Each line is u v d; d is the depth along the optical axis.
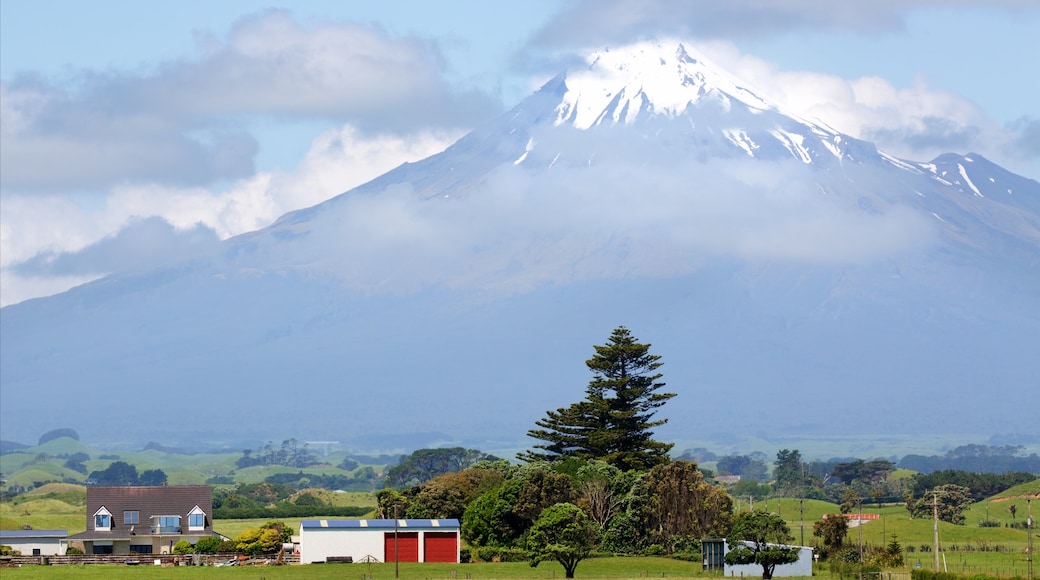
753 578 150.12
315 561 168.88
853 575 148.62
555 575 149.25
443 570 154.88
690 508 180.88
